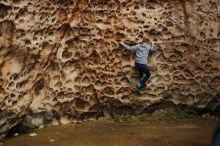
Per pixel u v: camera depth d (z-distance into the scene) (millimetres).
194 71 8750
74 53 8250
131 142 6898
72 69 8266
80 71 8336
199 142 6703
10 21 7020
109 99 8555
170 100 8773
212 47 8828
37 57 7582
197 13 8844
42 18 7605
